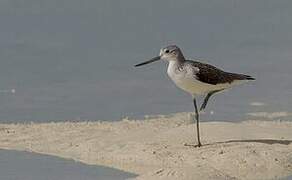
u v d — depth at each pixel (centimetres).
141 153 1449
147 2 2984
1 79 2066
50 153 1495
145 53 2342
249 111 1822
